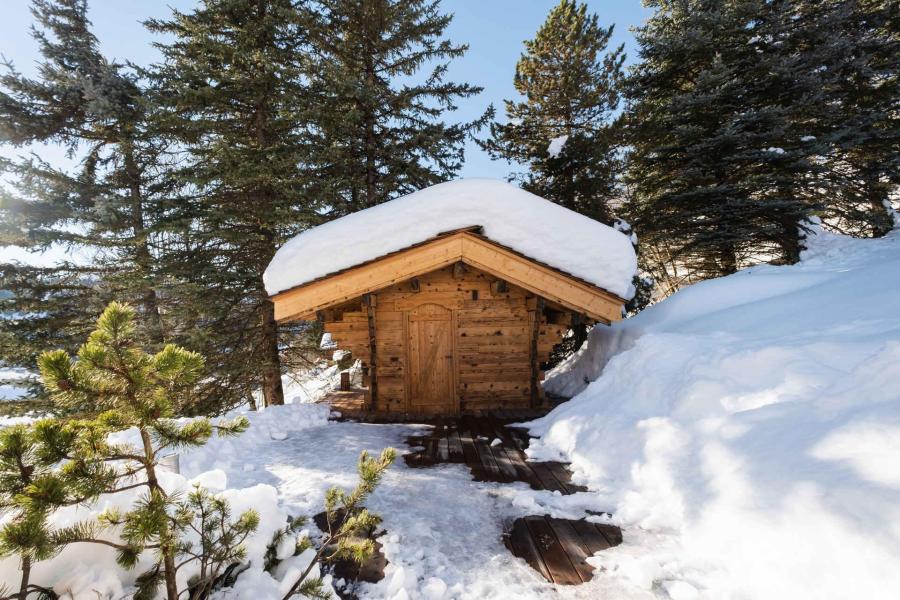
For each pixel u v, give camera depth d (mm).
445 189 7297
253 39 10242
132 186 12633
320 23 11320
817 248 12781
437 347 7828
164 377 1959
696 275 15766
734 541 2855
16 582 1945
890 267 6465
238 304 11406
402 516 3865
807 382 3834
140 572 2199
